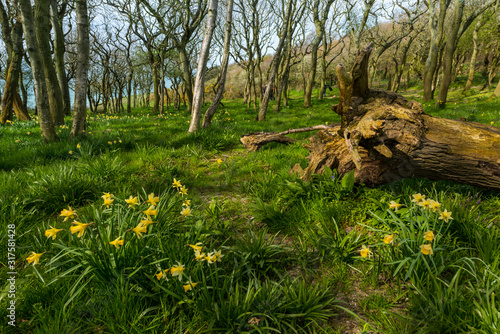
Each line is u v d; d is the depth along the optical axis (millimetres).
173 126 10039
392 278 1964
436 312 1505
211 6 7391
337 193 3047
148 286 1788
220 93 8602
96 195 3514
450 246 2053
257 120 11953
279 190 3736
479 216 2439
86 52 6695
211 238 2379
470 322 1460
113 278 1752
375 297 1819
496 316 1405
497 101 14125
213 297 1646
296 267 2217
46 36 10008
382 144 2844
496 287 1611
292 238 2693
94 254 1762
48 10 9883
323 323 1677
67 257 1995
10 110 11781
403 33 21047
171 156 5828
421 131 2879
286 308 1679
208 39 7508
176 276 1738
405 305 1732
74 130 6777
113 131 8172
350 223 2738
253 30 18656
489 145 2695
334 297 1833
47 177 3598
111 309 1644
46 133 6336
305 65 38250
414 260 1721
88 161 4875
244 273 2061
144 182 4098
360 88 3205
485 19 17594
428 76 16734
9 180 3775
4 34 12375
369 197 2947
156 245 2059
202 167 5215
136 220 2158
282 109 17094
